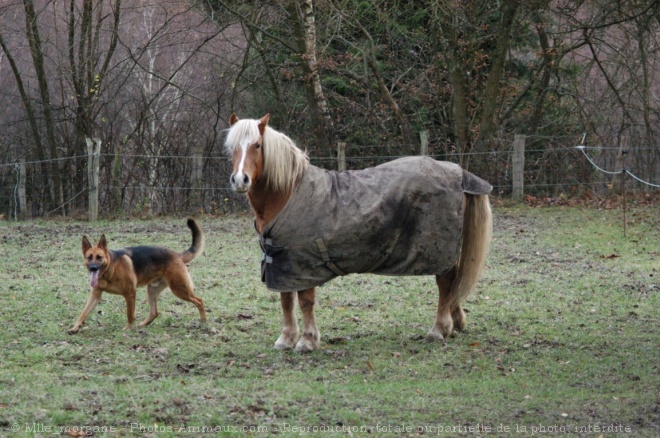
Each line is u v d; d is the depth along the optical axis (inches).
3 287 463.5
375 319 403.5
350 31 1003.9
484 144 930.1
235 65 1038.4
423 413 254.5
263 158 318.0
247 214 877.8
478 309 425.1
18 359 316.5
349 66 1007.6
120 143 917.2
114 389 272.2
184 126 980.6
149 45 1013.8
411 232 331.6
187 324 386.6
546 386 289.1
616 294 460.1
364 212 322.3
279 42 1005.8
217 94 1036.5
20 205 895.7
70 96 1053.8
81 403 252.8
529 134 1021.2
